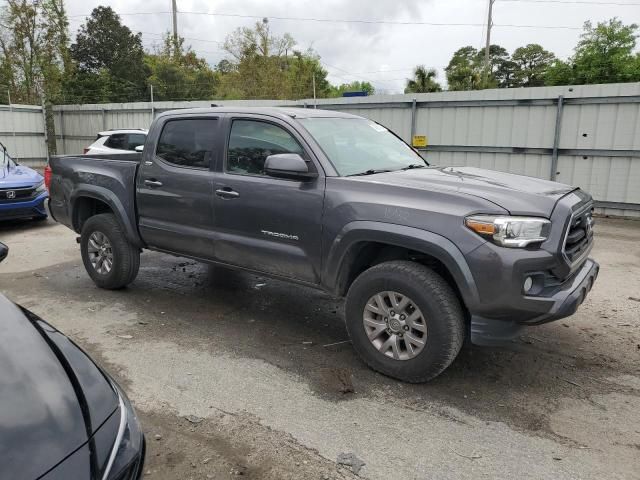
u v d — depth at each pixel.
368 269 3.95
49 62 29.20
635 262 7.52
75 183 5.99
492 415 3.50
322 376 4.01
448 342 3.63
